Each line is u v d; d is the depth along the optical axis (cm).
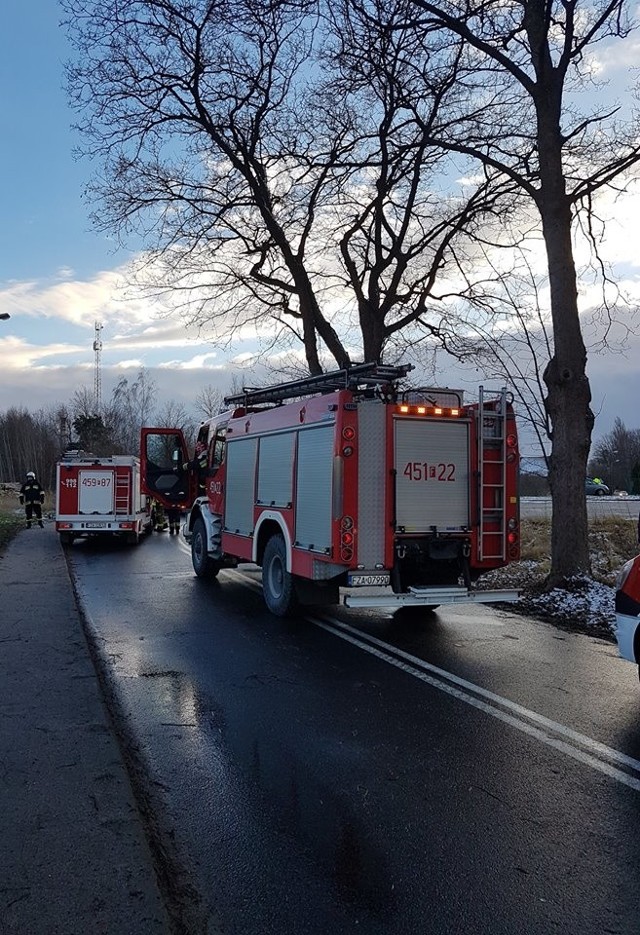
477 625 927
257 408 1184
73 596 1052
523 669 711
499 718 569
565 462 1085
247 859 360
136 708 590
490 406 892
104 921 288
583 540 1080
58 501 1928
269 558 994
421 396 872
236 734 533
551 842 380
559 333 1089
